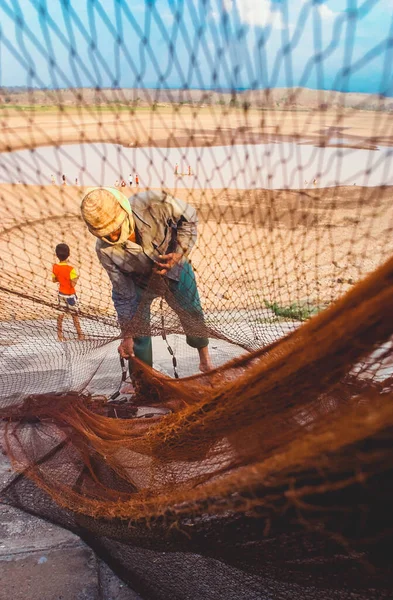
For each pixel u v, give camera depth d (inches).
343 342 56.3
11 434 142.9
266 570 76.8
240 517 69.5
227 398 78.1
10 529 120.3
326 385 64.5
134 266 147.9
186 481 93.4
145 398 157.1
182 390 129.9
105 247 147.3
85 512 101.8
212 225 255.3
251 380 72.0
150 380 150.9
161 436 97.1
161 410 158.4
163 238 144.0
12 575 107.7
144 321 153.6
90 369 177.8
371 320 52.5
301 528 65.1
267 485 58.7
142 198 140.0
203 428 85.4
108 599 104.3
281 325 134.4
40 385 158.1
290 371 64.5
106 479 117.3
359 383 69.9
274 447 72.1
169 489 94.3
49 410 141.4
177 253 146.2
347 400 69.6
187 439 91.5
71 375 168.1
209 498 66.9
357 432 49.0
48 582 105.9
